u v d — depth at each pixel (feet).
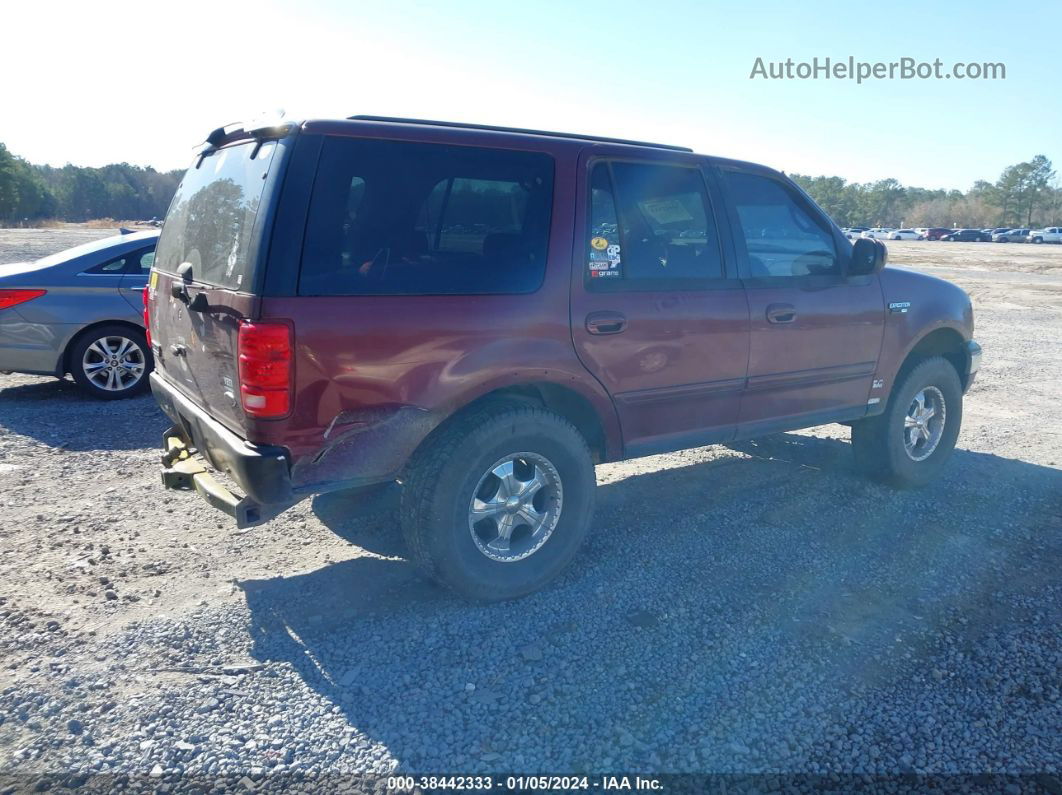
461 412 12.30
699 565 14.11
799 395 16.03
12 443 20.77
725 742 9.48
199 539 15.11
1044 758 9.26
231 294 10.83
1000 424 24.34
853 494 17.70
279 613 12.33
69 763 9.03
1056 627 12.07
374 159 11.39
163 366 14.74
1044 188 390.83
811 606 12.67
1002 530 15.78
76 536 15.11
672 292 13.87
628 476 18.89
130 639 11.50
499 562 12.54
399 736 9.55
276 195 10.67
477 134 12.30
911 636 11.80
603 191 13.37
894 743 9.48
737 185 15.17
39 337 24.34
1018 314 54.60
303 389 10.69
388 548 14.76
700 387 14.46
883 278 17.17
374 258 11.25
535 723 9.80
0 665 10.82
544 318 12.46
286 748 9.32
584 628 11.98
